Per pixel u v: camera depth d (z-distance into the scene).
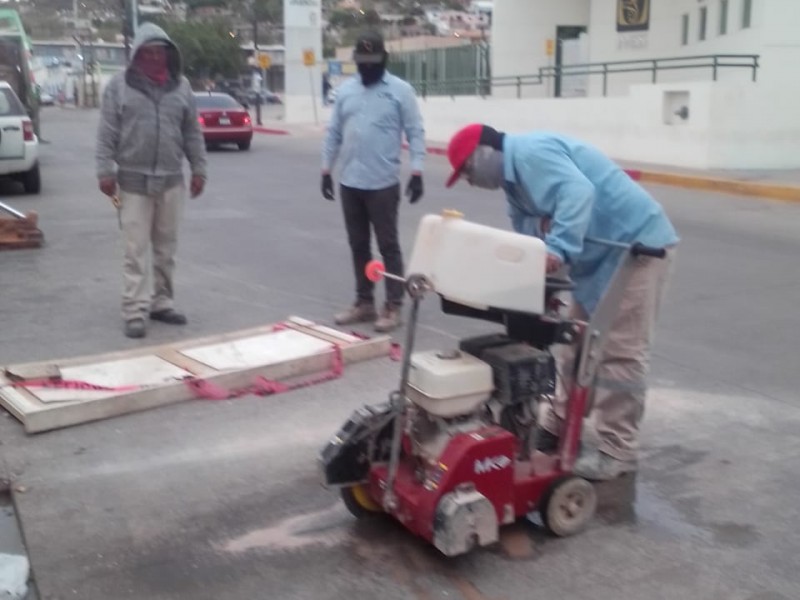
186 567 3.85
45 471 4.72
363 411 4.02
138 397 5.45
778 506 4.42
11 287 8.57
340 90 7.11
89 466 4.78
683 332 7.28
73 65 73.06
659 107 19.64
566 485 4.00
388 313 7.20
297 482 4.61
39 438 5.12
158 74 6.71
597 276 4.40
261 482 4.61
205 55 56.12
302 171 19.41
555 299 4.02
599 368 4.46
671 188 16.94
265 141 28.77
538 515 4.26
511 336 3.93
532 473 4.00
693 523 4.24
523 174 4.13
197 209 13.70
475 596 3.65
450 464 3.66
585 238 4.23
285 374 5.99
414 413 3.88
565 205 4.02
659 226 4.34
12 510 4.39
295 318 7.17
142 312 7.01
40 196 15.01
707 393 5.93
